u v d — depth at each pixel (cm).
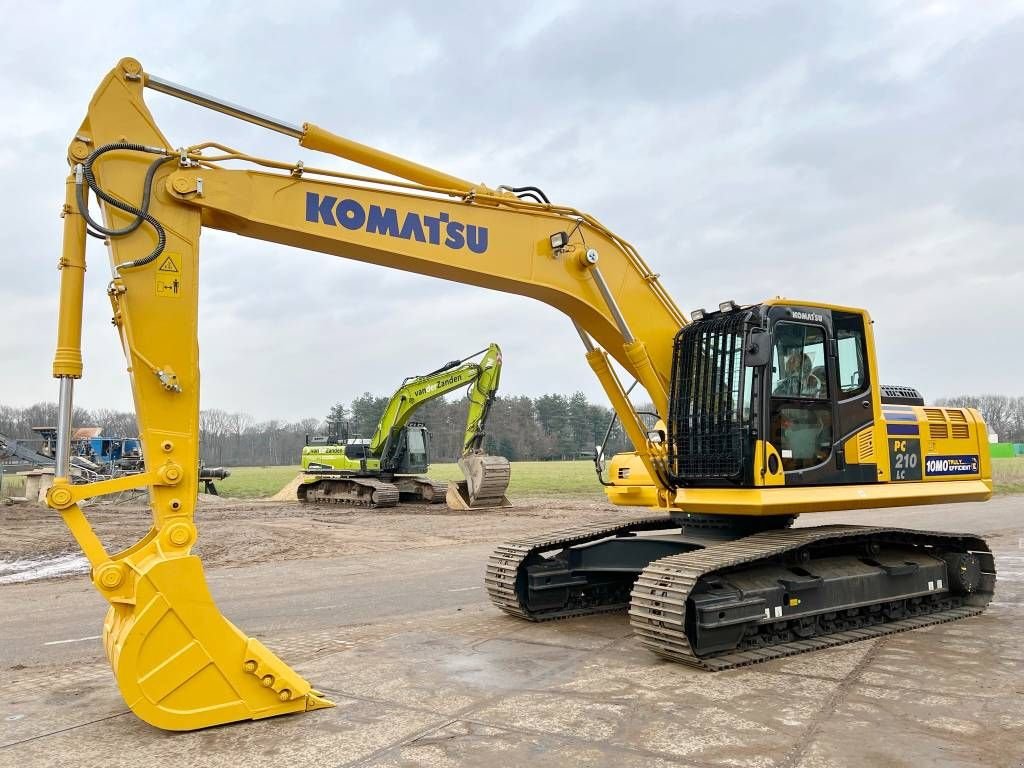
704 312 840
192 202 580
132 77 575
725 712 571
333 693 624
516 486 4366
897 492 861
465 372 2839
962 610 930
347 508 2859
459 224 705
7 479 4475
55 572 1461
